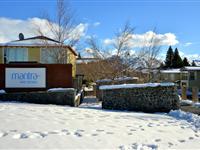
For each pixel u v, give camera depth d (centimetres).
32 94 1565
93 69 2880
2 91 1588
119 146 651
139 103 1478
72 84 1708
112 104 1490
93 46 2770
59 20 2741
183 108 1504
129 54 2577
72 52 3017
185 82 3934
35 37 2858
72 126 826
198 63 6594
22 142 625
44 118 930
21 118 898
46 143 630
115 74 2512
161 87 1475
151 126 927
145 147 660
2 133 688
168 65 6600
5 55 2634
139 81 2434
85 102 2062
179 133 840
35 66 1667
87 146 632
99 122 931
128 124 936
